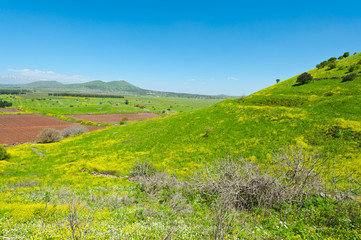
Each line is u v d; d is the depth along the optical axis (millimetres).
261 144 28344
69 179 24453
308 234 7574
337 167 18125
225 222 7984
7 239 6477
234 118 41906
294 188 10867
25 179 24484
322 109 34562
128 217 9555
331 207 9406
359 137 23203
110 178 24359
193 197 12914
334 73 57531
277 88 63031
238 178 11797
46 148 46594
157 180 15695
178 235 7480
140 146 40438
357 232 7586
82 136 59312
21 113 133750
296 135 28000
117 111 154125
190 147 33906
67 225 7609
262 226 8562
